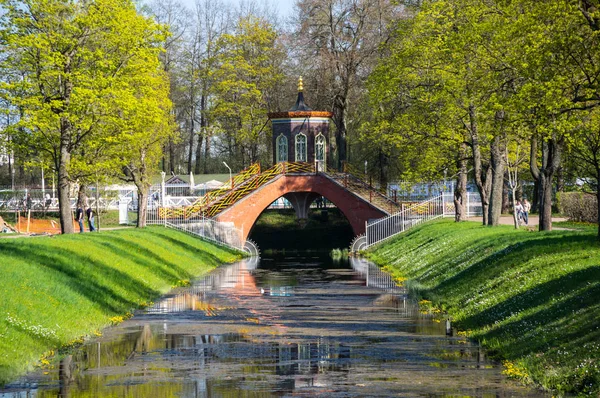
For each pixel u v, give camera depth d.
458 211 111.25
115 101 82.19
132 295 67.62
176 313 62.25
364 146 160.50
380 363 43.12
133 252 84.31
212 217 130.75
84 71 83.00
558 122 58.59
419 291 72.31
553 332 42.03
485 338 48.06
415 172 98.12
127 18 85.00
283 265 110.56
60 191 84.94
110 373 41.28
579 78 58.12
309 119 146.75
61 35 80.69
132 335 52.03
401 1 111.44
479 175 96.31
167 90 116.31
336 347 47.72
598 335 38.44
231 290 78.81
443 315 59.09
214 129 187.25
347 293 75.56
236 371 41.66
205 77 186.12
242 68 175.88
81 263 66.94
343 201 137.12
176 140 126.81
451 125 94.81
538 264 55.69
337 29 158.88
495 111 66.81
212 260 110.06
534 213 148.75
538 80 58.75
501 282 56.94
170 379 39.97
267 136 182.88
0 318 45.72
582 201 109.12
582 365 36.41
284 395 36.69
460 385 37.94
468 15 80.56
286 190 137.62
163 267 86.25
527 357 41.03
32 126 79.75
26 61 81.19
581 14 57.25
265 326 55.69
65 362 43.84
